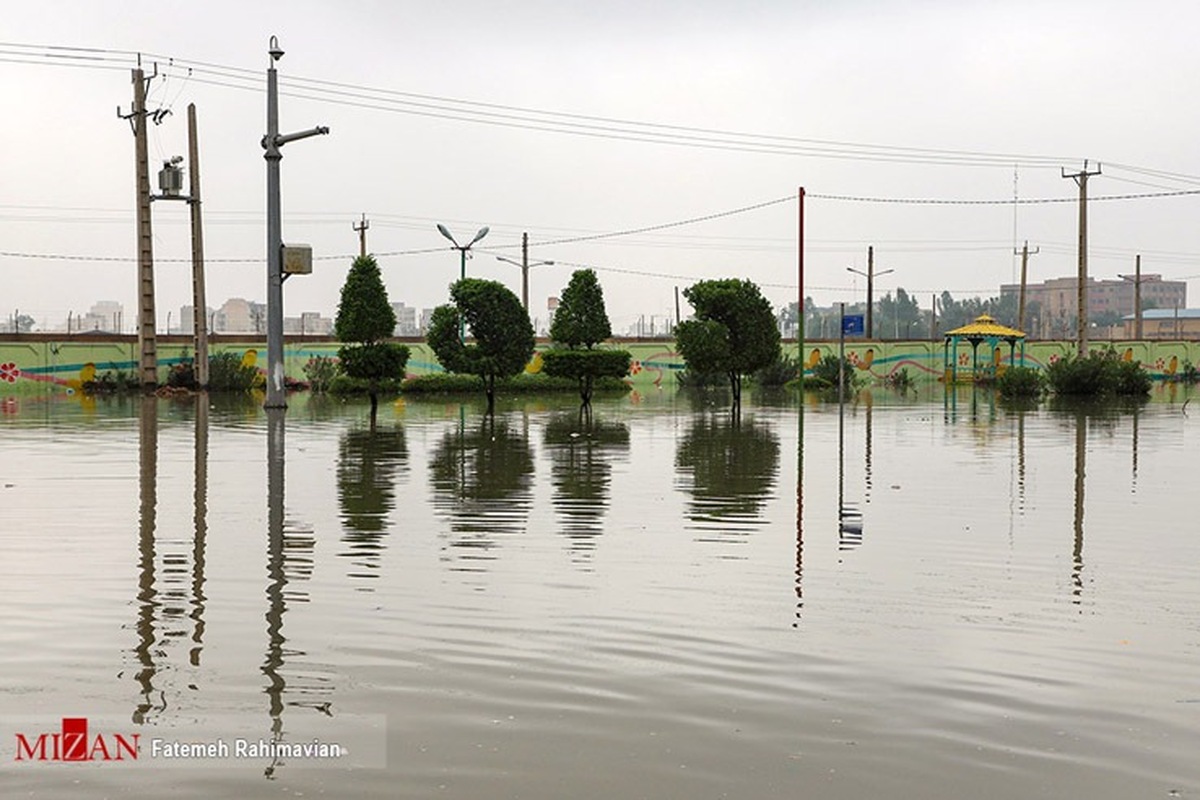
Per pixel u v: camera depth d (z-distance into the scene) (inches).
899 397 1529.3
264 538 391.5
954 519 442.3
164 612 285.3
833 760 189.5
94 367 1603.1
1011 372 1549.0
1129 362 1631.4
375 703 217.3
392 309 1040.8
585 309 1169.4
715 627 273.3
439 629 270.5
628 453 703.1
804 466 633.0
